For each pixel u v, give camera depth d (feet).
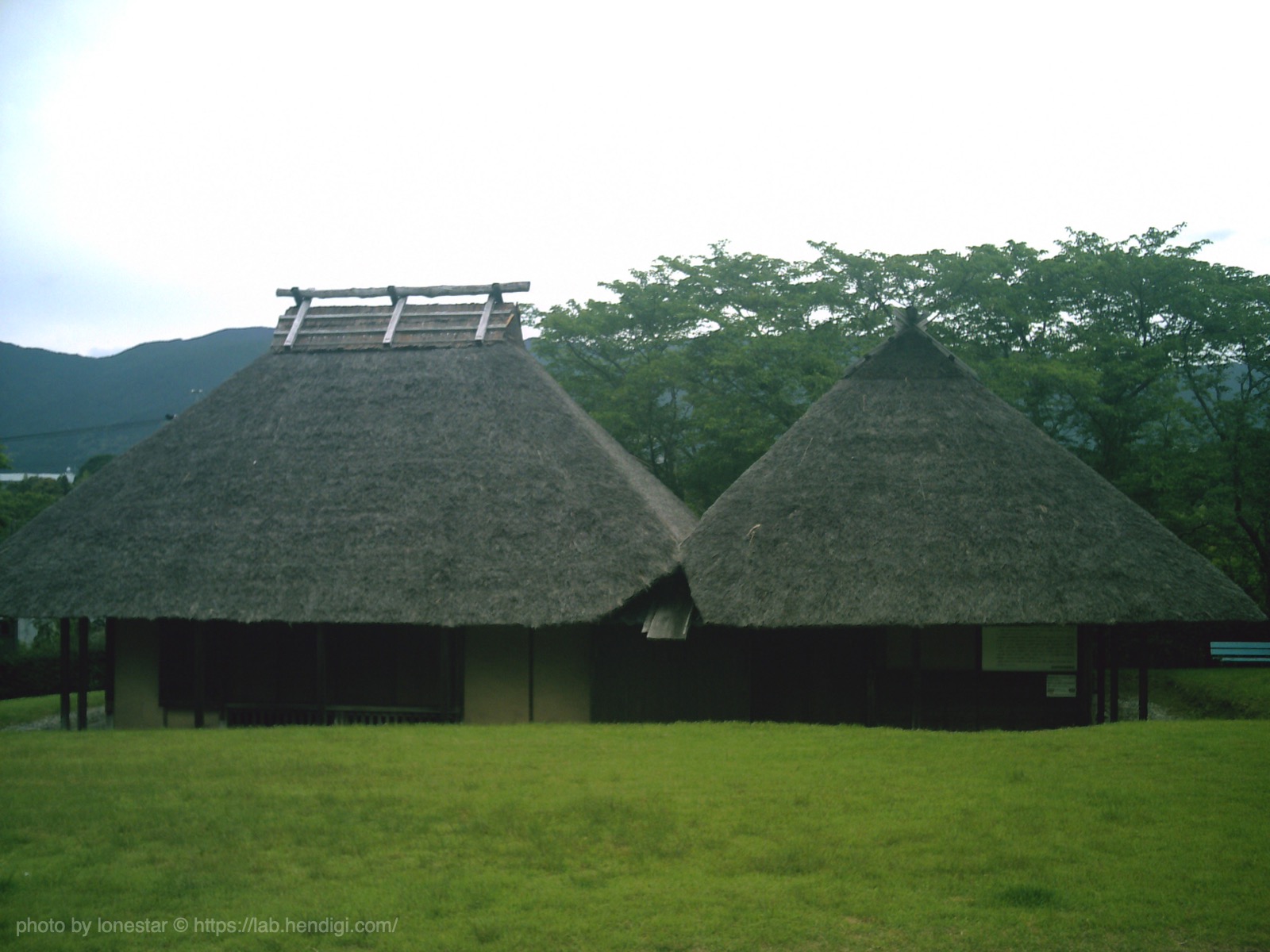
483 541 59.41
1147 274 101.71
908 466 61.05
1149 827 28.17
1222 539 118.52
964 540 56.75
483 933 21.93
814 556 57.11
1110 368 97.14
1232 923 22.00
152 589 59.98
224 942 21.83
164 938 22.07
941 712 60.49
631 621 59.21
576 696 62.80
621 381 113.19
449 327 75.56
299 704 64.18
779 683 61.11
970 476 60.08
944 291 108.47
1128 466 100.99
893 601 54.70
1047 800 30.91
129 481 66.64
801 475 61.52
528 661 63.16
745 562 57.67
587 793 32.24
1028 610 53.78
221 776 36.45
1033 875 24.75
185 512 63.72
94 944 21.79
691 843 27.27
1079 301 106.01
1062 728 50.83
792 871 25.39
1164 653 99.96
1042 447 61.87
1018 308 104.22
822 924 22.27
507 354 72.95
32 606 60.29
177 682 66.03
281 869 26.23
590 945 21.47
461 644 63.46
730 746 41.39
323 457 66.03
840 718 60.44
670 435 116.37
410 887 24.63
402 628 63.77
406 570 58.65
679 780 34.09
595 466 64.54
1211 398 106.93
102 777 36.70
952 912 22.68
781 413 103.14
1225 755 37.40
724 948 21.36
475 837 28.35
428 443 66.03
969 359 103.71
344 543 60.54
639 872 25.50
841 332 110.22
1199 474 97.09
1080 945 21.21
